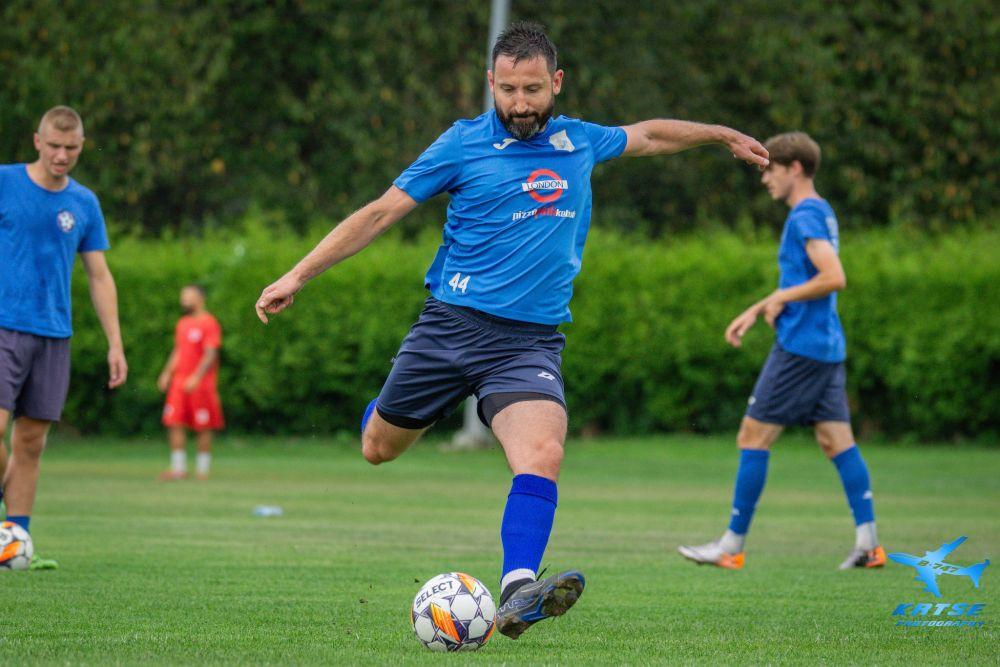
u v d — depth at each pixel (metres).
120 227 75.88
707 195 95.31
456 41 88.69
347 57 88.81
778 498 45.94
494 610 16.73
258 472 55.62
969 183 93.81
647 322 71.50
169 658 15.44
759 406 27.89
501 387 17.67
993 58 92.25
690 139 19.67
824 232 27.80
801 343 27.69
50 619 18.62
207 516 36.94
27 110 82.88
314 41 89.31
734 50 93.31
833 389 28.06
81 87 83.88
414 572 25.08
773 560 28.86
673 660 15.88
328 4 87.81
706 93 94.31
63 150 25.19
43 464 58.41
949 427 71.81
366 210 17.61
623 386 72.75
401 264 71.31
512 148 18.03
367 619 19.19
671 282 71.69
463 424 75.94
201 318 52.94
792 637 18.00
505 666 15.16
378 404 19.19
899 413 71.50
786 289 27.92
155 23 84.44
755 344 70.88
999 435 70.69
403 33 87.75
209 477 52.91
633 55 92.12
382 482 51.12
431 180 17.84
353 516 37.59
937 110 92.50
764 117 95.38
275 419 72.81
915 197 93.81
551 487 16.86
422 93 88.62
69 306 26.08
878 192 93.62
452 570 25.55
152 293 69.81
